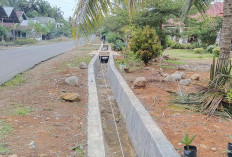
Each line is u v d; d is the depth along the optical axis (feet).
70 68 33.27
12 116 13.39
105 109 20.18
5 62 40.63
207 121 13.06
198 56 57.41
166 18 44.24
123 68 31.30
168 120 13.15
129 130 15.30
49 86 21.31
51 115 14.14
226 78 15.16
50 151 9.77
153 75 27.50
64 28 183.01
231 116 13.89
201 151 9.59
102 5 15.60
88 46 91.71
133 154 12.82
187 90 20.03
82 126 12.84
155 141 10.04
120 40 74.54
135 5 16.60
